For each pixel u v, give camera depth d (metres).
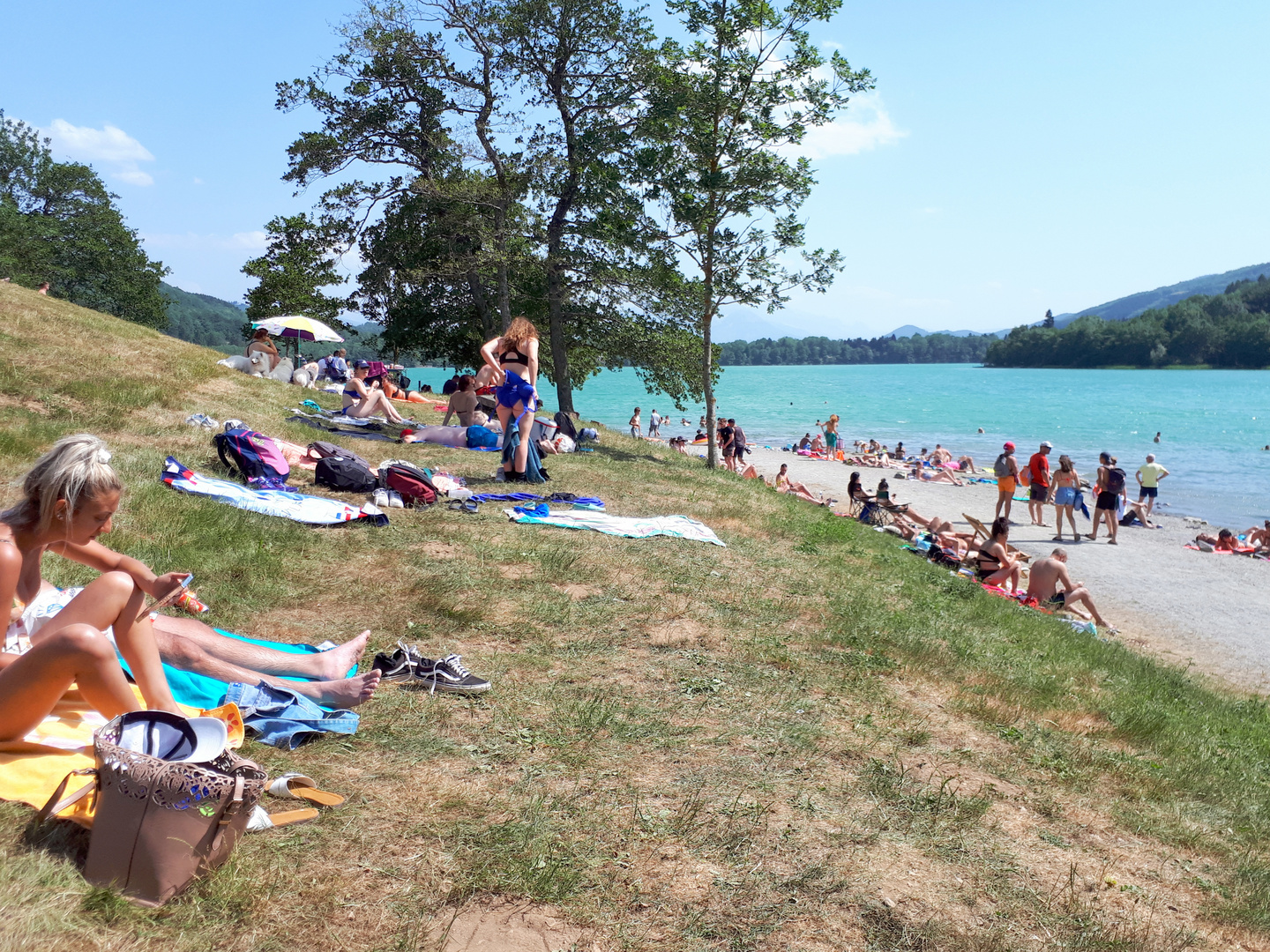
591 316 28.73
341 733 4.21
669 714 5.10
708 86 18.73
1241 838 5.06
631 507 11.79
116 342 15.69
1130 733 6.66
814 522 14.00
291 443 11.88
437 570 7.27
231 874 2.86
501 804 3.79
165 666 4.14
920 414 72.94
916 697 6.23
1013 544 20.88
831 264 19.41
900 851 3.92
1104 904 3.81
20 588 3.49
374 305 33.62
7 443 8.76
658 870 3.46
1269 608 15.67
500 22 26.05
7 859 2.66
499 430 16.17
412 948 2.73
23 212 59.25
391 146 29.88
